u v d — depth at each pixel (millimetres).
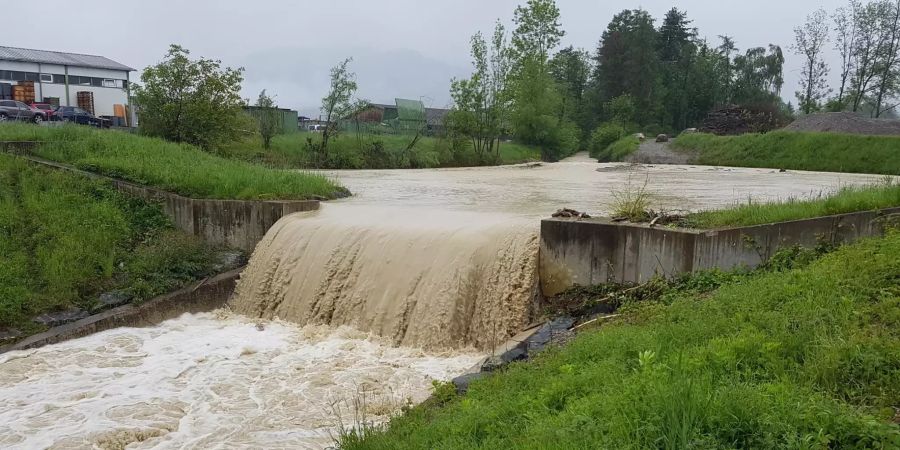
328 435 8258
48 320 13266
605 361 7023
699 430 4906
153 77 29719
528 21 59750
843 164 36906
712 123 54875
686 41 94125
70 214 16281
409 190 24047
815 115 45406
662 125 84500
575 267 11977
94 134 22500
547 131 62188
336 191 20156
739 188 24344
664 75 88188
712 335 7219
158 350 12305
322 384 10180
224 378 10648
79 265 14648
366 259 13438
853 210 11867
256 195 17203
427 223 14156
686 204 18516
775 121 52406
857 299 7559
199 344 12594
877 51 55750
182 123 30109
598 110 87938
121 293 14344
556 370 7469
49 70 46938
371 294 12992
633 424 5152
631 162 49750
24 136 21109
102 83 49875
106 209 16641
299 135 46562
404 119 54969
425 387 9828
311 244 14562
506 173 36625
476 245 12273
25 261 14469
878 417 5145
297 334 13000
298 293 14211
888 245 9352
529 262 12203
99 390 10352
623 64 85000
